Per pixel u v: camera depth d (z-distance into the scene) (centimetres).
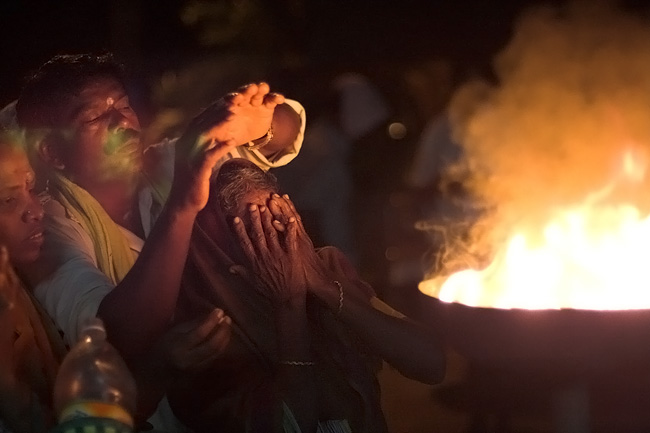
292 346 219
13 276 207
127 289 206
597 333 221
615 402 375
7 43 893
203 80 883
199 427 220
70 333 213
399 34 858
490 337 231
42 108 229
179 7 958
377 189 741
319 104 704
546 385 241
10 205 212
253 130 238
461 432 429
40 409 210
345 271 251
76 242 223
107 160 230
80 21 927
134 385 198
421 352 235
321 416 225
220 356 221
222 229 229
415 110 820
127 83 241
